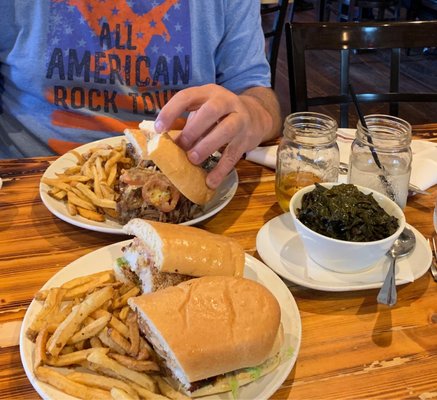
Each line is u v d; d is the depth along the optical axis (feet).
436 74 14.84
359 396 2.46
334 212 3.02
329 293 3.12
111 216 3.67
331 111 12.41
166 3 5.01
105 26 4.93
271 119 4.58
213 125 3.68
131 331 2.50
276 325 2.51
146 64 5.09
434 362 2.64
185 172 3.47
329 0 18.13
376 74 14.75
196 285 2.56
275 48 9.23
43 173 4.23
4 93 5.30
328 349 2.72
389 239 2.90
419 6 16.06
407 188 3.66
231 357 2.36
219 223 3.73
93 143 4.49
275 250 3.31
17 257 3.32
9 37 4.99
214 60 5.46
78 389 2.29
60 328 2.48
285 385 2.51
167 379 2.46
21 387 2.46
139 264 2.88
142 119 5.26
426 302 3.07
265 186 4.21
